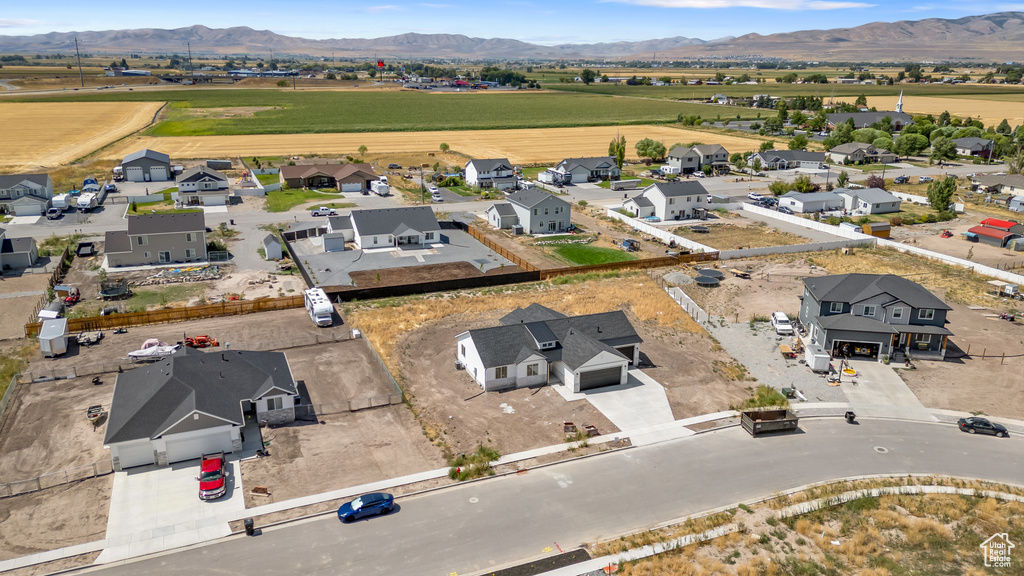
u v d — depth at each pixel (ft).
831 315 195.93
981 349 196.54
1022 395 170.50
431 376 175.22
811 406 164.35
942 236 322.96
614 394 168.66
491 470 134.92
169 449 133.08
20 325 201.16
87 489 125.29
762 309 228.22
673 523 120.06
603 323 186.09
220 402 140.15
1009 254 294.05
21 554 108.27
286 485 128.06
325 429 148.46
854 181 456.45
